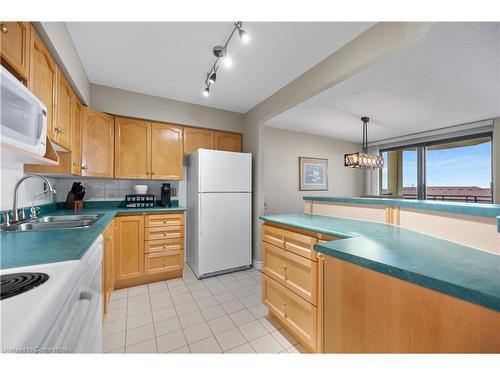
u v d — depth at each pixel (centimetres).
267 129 424
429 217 122
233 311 203
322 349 136
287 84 254
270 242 187
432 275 63
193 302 219
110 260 204
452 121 376
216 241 283
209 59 207
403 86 255
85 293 94
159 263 267
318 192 485
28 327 45
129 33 172
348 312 90
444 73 226
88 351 96
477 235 92
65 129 178
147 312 200
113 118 266
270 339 165
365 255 83
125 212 248
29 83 121
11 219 157
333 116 360
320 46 185
